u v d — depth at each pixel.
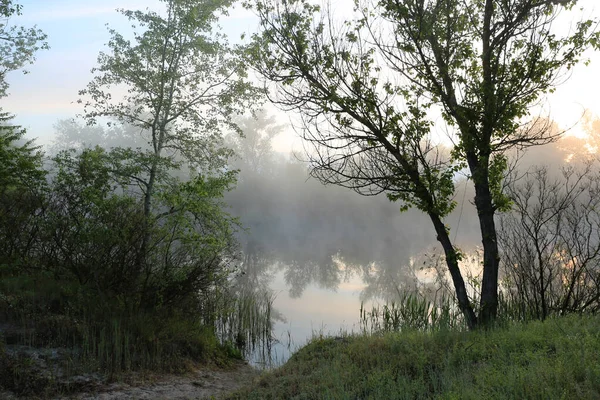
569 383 5.63
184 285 13.59
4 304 11.52
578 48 10.29
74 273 13.11
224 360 12.70
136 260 12.87
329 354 9.95
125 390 9.49
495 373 6.42
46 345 10.46
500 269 15.34
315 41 11.32
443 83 10.90
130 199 13.70
